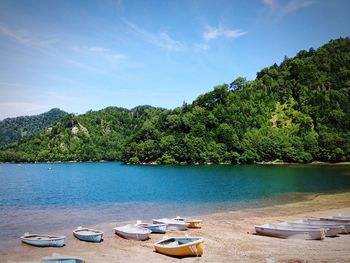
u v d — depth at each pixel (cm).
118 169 15775
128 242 2808
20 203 5256
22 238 2789
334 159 15875
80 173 13788
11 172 15512
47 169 18125
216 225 3416
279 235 2834
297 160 16212
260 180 8425
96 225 3500
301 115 18775
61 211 4431
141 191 6712
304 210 4256
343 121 17800
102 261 2295
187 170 13188
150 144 18712
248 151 16688
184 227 3169
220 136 17912
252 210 4319
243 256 2330
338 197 5391
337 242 2648
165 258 2347
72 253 2505
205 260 2258
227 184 7644
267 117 19462
